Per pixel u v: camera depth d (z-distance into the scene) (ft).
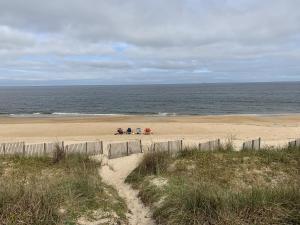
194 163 39.73
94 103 270.46
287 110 192.95
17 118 157.69
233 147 51.83
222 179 34.76
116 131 102.47
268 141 73.26
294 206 20.89
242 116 152.76
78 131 102.94
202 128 106.22
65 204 22.59
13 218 19.44
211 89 546.67
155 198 26.66
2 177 34.35
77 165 39.86
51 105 253.85
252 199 21.33
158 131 101.81
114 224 21.72
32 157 44.47
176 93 419.74
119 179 36.37
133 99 313.53
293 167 39.17
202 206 21.03
